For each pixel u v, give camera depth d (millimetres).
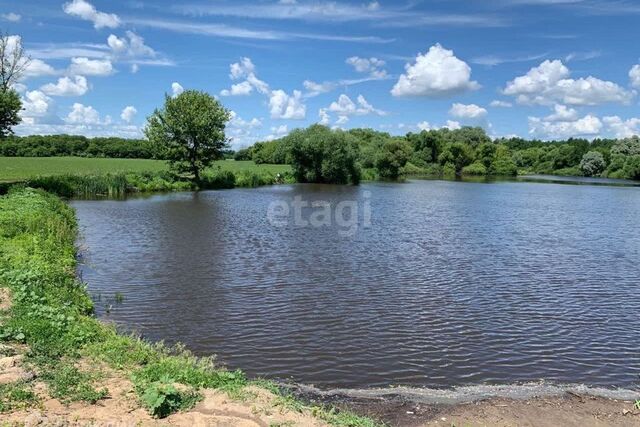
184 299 16578
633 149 123500
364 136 143500
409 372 11547
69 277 15992
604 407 9867
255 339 13312
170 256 23047
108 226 31703
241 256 23375
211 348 12695
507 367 11945
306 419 7992
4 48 44969
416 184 84188
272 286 18344
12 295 12508
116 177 53406
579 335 14141
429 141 129500
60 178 49031
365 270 21172
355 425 8172
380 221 37031
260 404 8305
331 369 11625
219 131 63031
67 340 10188
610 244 29172
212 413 7777
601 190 77500
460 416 9328
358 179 80625
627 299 17719
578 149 131375
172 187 59656
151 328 13914
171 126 60906
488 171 128625
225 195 55094
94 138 147250
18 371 8461
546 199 59875
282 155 85625
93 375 8789
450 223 36938
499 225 36531
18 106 41281
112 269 20344
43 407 7410
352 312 15633
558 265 23062
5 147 128125
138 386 8375
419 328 14391
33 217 22688
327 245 26719
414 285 18953
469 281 19766
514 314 15828
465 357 12469
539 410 9648
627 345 13492
